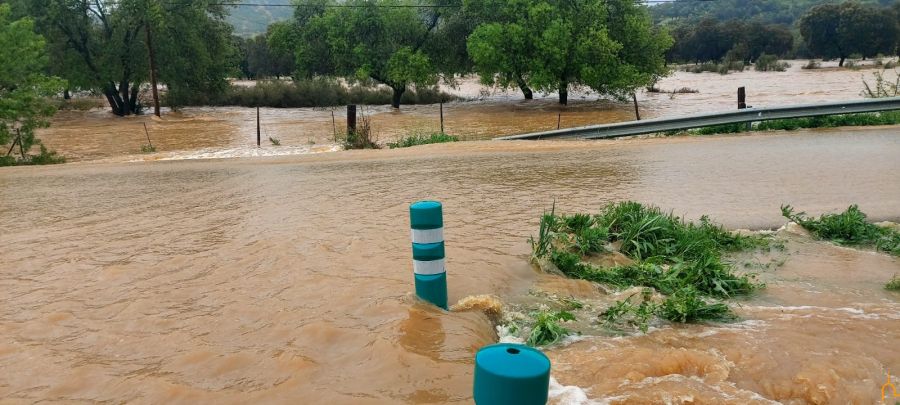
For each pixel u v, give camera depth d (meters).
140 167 15.34
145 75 39.75
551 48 35.06
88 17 39.41
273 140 22.86
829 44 87.88
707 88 46.72
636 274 5.88
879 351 4.02
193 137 26.64
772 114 18.19
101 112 42.03
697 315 4.82
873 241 7.15
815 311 4.96
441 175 11.94
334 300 4.89
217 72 44.97
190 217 8.51
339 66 43.19
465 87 58.78
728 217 8.14
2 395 3.58
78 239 7.43
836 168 11.27
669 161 12.86
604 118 29.80
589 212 8.24
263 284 5.40
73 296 5.30
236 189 10.88
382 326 4.31
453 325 4.31
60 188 11.98
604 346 4.20
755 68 80.62
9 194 11.42
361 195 9.85
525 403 2.11
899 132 15.83
